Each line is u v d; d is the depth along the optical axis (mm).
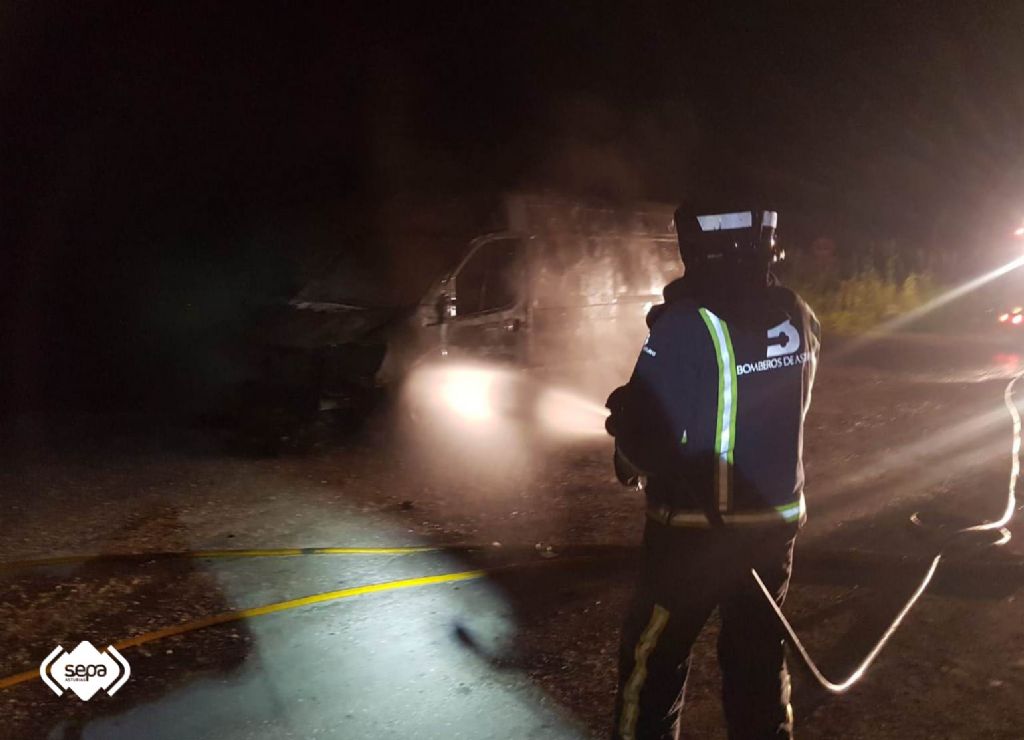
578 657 4766
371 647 4988
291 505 7418
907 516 6699
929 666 4477
